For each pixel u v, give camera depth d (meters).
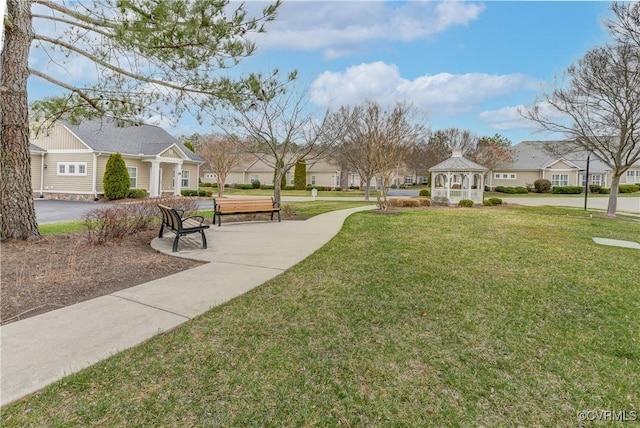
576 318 3.35
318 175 43.00
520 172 36.91
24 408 1.95
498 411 2.02
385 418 1.95
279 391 2.17
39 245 6.09
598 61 11.84
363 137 17.92
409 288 4.16
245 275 4.67
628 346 2.81
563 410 2.03
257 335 2.90
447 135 41.84
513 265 5.27
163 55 5.59
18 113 6.12
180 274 4.70
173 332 2.93
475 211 14.37
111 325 3.03
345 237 7.68
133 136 22.62
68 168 19.53
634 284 4.39
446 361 2.55
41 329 2.92
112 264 5.10
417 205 17.47
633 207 18.97
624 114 12.48
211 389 2.17
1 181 6.11
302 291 4.02
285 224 10.02
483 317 3.35
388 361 2.54
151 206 8.33
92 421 1.87
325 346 2.74
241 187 41.06
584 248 6.60
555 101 13.45
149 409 1.97
